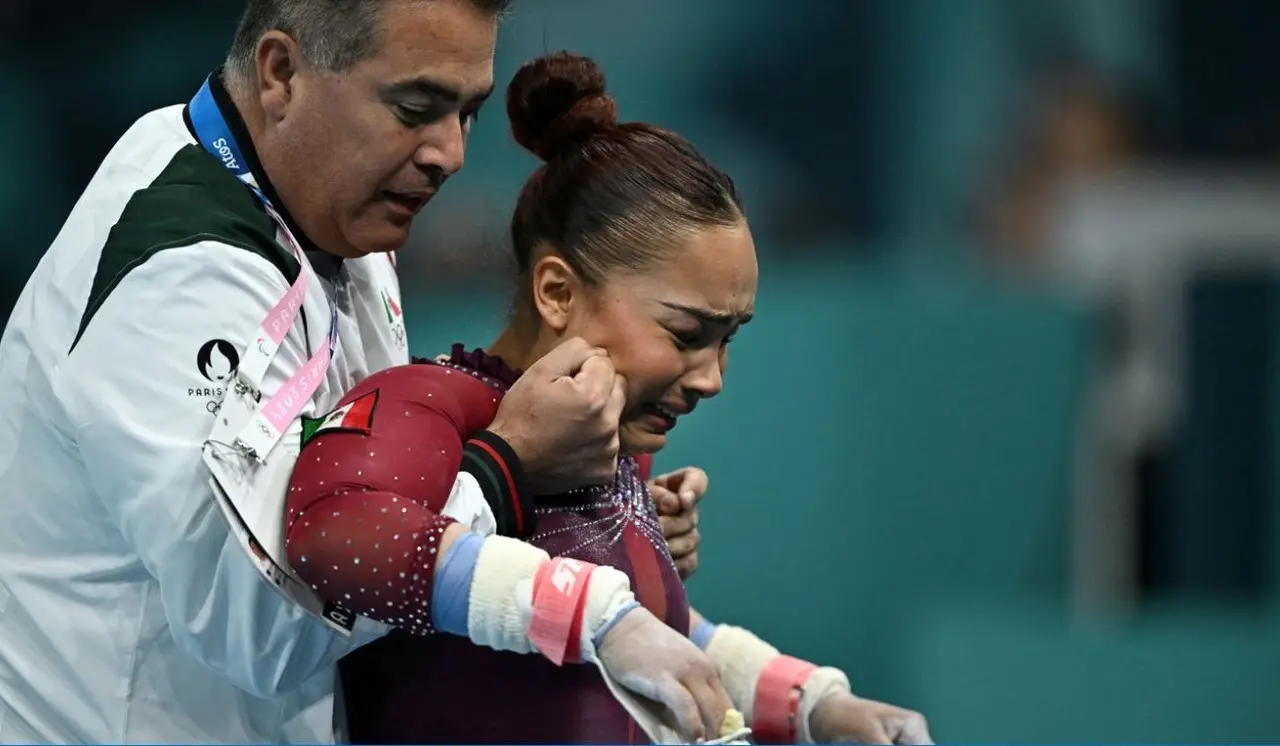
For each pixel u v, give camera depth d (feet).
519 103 22.34
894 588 45.11
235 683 19.99
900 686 44.65
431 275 50.11
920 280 61.52
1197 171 60.64
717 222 20.72
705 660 17.70
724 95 65.72
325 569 18.03
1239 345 48.52
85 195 21.36
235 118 21.06
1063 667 44.83
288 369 19.93
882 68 65.00
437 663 21.01
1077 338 46.68
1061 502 46.37
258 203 20.79
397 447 18.76
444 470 19.07
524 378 20.33
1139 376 47.91
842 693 23.58
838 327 45.75
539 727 20.68
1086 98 62.18
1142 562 47.06
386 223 21.15
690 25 65.26
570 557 20.90
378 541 17.83
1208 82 62.34
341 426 19.02
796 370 45.42
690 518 24.31
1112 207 59.31
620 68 65.16
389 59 19.74
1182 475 47.67
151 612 20.66
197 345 18.97
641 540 21.84
